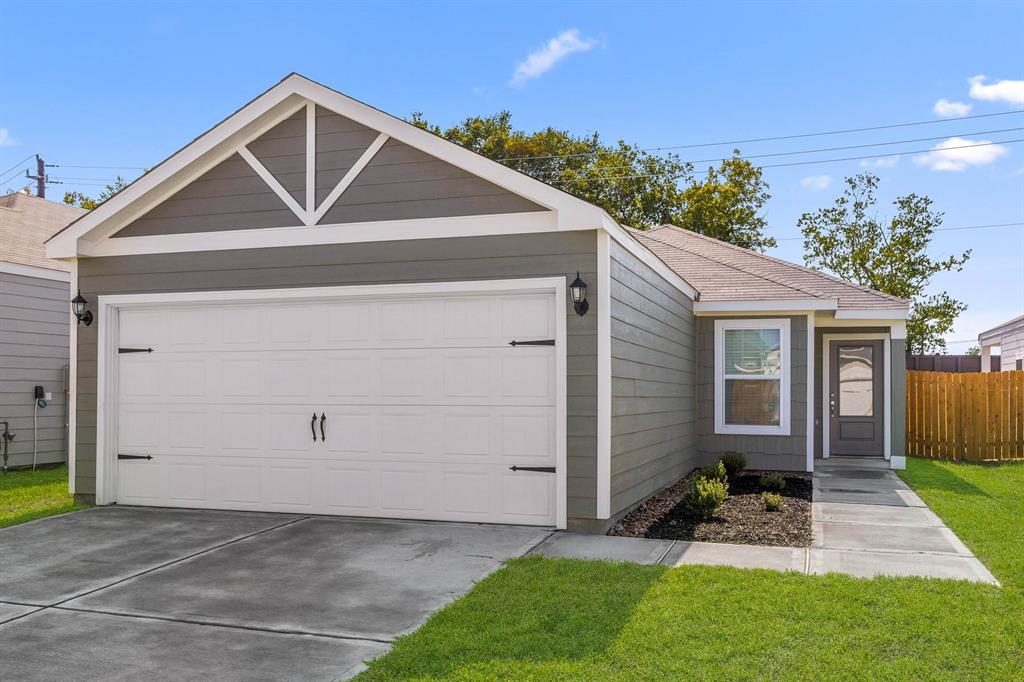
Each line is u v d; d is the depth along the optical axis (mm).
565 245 8125
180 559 7051
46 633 5180
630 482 9047
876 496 10938
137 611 5621
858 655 4594
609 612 5348
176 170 9188
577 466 8039
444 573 6504
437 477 8570
